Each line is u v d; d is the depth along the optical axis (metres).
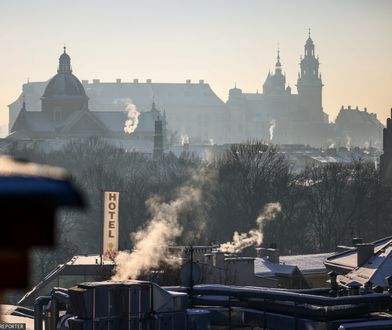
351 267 95.19
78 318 42.31
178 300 44.34
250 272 91.00
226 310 48.00
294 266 104.75
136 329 42.91
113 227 103.81
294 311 46.03
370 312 46.28
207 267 86.38
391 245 94.75
